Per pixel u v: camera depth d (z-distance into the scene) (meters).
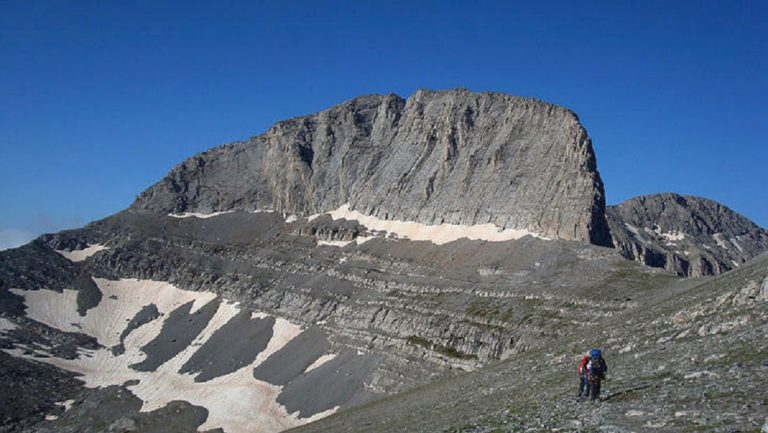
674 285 126.38
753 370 33.19
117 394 176.38
